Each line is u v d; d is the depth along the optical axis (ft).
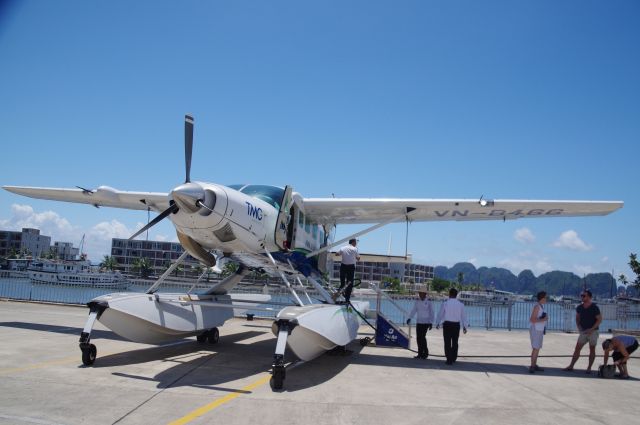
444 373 22.15
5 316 36.11
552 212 28.09
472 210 28.32
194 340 28.91
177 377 18.37
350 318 24.95
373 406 15.37
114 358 21.66
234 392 16.43
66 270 234.79
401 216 29.32
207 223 20.04
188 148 20.97
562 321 50.62
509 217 29.84
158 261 313.32
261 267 27.84
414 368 23.17
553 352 31.60
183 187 18.93
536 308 23.48
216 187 20.21
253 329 36.70
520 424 14.11
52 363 19.88
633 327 50.70
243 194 22.04
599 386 20.52
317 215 30.55
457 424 13.79
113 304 20.63
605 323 51.70
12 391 15.17
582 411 15.96
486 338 39.11
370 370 22.04
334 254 37.60
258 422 13.12
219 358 23.09
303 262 29.09
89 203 33.58
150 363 20.97
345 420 13.65
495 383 20.22
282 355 17.52
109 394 15.38
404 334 29.94
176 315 23.93
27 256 375.45
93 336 28.02
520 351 31.58
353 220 32.14
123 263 314.14
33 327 30.48
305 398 16.01
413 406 15.61
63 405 13.92
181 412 13.78
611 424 14.55
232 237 21.57
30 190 32.78
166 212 20.51
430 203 27.14
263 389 17.11
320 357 25.26
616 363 22.75
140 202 30.55
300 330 19.48
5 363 19.48
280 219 23.72
